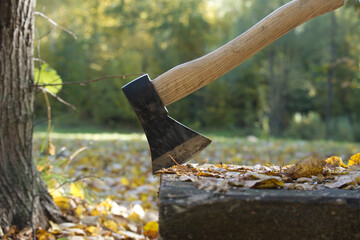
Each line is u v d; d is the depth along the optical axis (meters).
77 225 1.34
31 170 1.34
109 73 10.50
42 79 1.48
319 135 9.12
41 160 1.56
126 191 1.98
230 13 11.86
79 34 10.72
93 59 10.95
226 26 11.77
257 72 11.16
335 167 1.04
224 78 11.13
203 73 1.03
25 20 1.30
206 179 0.93
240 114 11.62
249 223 0.82
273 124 10.27
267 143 4.32
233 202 0.82
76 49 10.24
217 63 1.03
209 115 11.38
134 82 1.01
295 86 10.34
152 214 1.50
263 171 1.01
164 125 1.02
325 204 0.81
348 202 0.81
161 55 11.41
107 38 11.77
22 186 1.31
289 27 1.05
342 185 0.90
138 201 1.75
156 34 11.55
